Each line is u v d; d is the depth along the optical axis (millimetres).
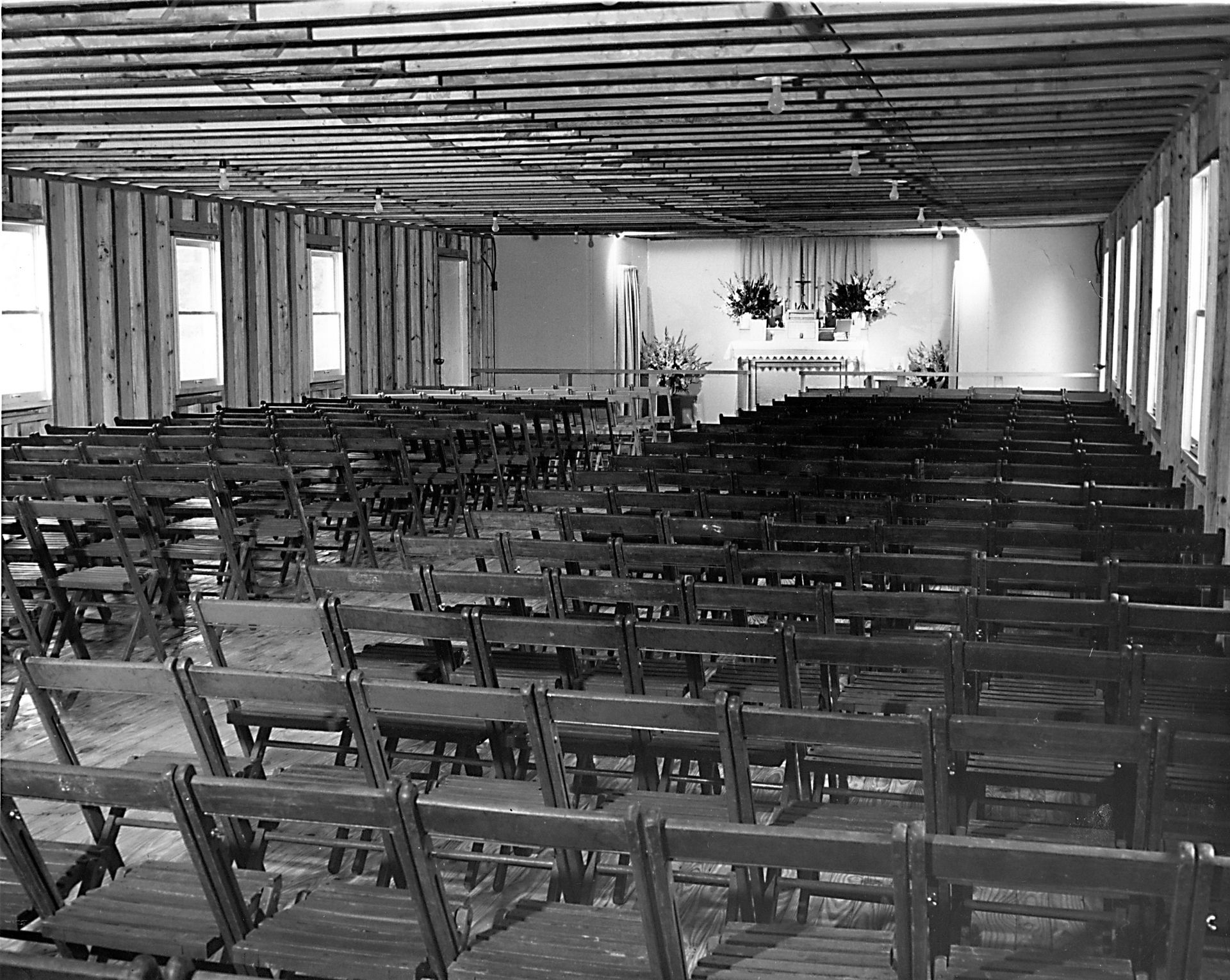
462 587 4254
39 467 7086
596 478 7113
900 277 23328
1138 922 2766
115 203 12867
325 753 5223
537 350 21781
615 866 3469
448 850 4273
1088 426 9883
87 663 3264
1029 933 3686
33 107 8883
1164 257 10539
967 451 7809
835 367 21078
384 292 18422
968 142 10469
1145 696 4137
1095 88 7984
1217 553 5070
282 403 14445
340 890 2963
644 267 24297
